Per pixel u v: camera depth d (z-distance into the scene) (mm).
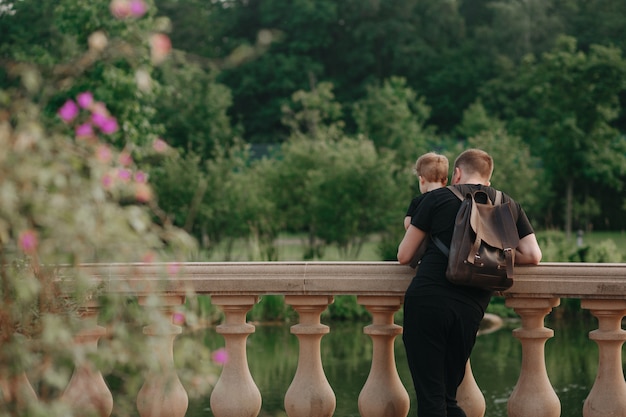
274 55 79062
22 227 3504
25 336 3795
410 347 4559
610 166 55031
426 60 85562
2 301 3666
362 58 83750
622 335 4773
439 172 5512
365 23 84375
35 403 3623
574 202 57188
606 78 54312
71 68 3838
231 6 86062
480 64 83250
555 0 87688
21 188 3492
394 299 4922
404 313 4602
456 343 4555
